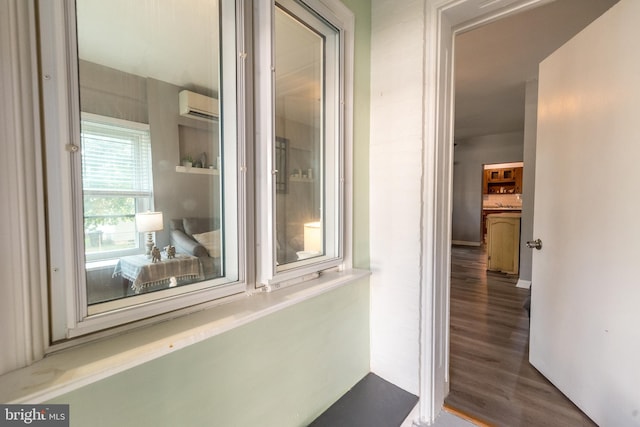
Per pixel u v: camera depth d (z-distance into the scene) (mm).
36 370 590
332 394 1304
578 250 1444
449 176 1473
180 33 1026
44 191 612
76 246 654
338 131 1349
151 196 929
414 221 1379
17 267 576
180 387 761
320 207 1395
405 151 1396
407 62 1376
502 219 4266
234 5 949
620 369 1214
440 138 1360
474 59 2713
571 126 1490
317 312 1194
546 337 1701
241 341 903
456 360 1927
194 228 995
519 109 4270
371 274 1532
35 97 594
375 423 1205
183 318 844
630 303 1169
